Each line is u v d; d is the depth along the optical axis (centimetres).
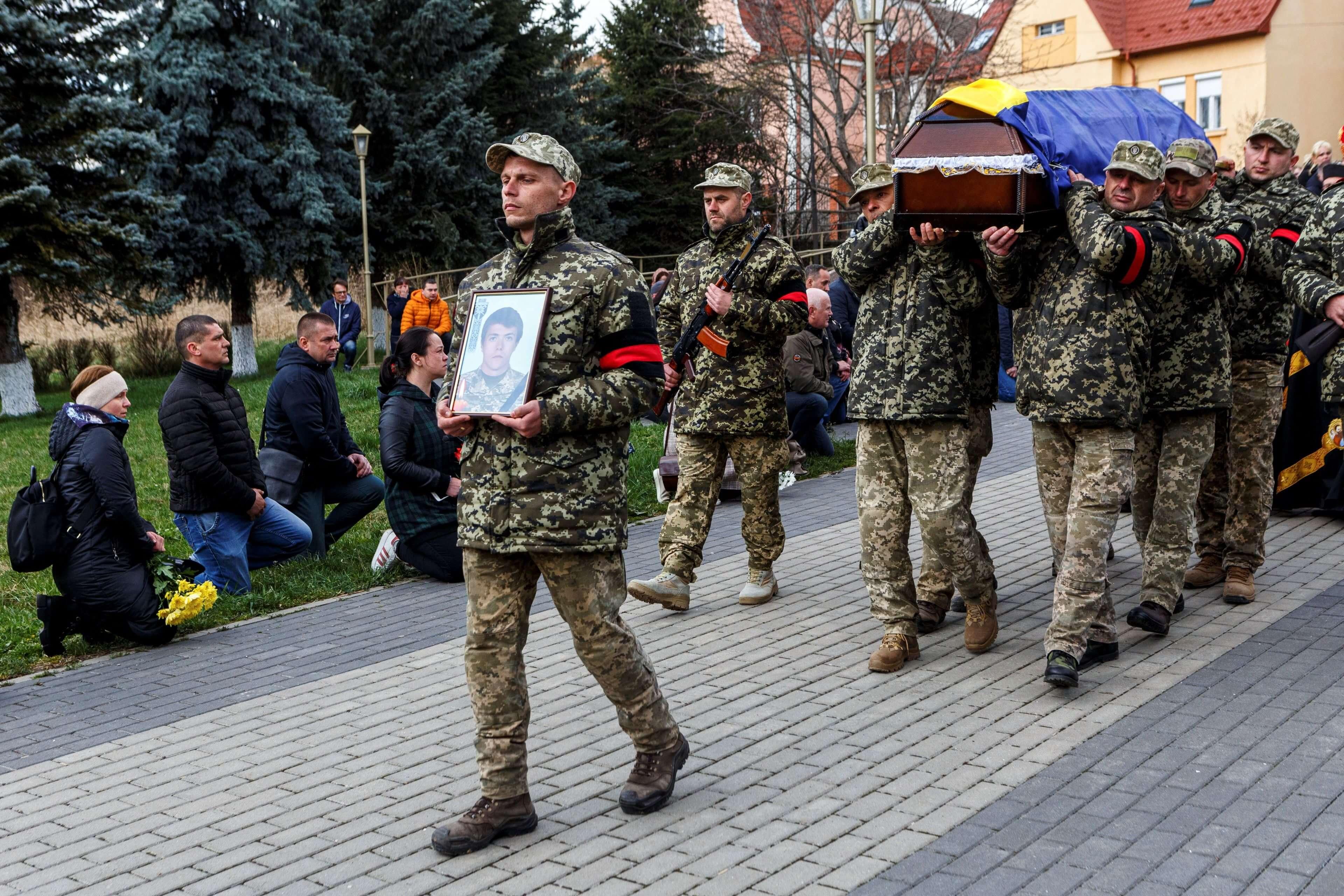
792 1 3175
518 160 379
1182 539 556
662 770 408
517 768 390
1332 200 518
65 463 643
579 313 373
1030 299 520
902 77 2994
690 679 544
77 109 2005
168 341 2614
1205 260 505
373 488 854
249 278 2581
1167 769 414
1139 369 501
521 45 3284
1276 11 3691
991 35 3256
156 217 2133
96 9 2102
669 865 368
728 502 978
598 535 376
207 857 396
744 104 3331
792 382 1088
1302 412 773
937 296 519
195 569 678
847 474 1055
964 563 534
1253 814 376
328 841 402
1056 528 532
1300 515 788
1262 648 536
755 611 654
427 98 2931
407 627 672
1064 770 419
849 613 640
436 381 870
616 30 3700
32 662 641
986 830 377
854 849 371
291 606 728
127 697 578
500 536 371
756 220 636
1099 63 3934
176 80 2394
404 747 488
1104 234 473
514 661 386
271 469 801
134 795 455
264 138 2559
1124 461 499
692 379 637
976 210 481
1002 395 1430
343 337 2189
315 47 2755
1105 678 510
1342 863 342
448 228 2848
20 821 437
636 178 3600
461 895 358
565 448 373
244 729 522
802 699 511
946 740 454
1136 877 342
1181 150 554
